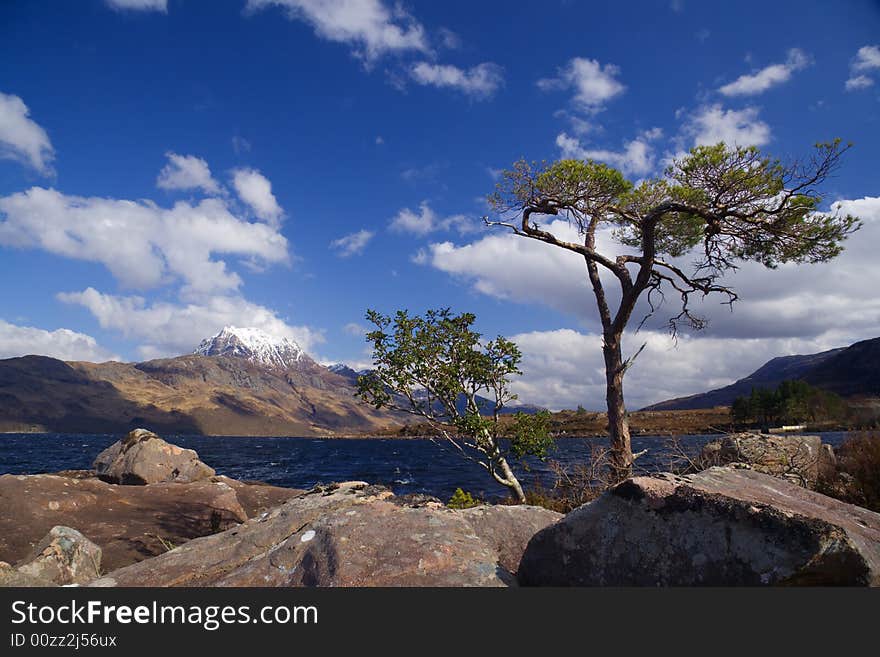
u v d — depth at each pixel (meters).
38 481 12.22
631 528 3.89
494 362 11.38
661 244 15.30
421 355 11.34
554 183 12.53
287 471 48.88
